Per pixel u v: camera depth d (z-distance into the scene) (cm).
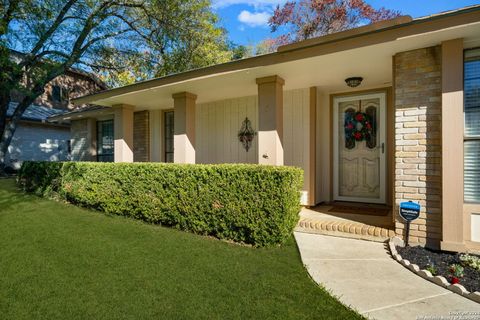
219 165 433
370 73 489
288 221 384
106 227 471
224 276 291
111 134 1028
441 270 299
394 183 396
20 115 1177
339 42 382
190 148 627
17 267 314
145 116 909
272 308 234
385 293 260
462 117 340
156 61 1435
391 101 568
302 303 242
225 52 1526
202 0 1335
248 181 391
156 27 1332
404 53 385
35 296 254
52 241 399
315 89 592
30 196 743
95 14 1139
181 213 459
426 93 370
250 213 388
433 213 365
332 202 627
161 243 392
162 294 256
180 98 627
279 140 499
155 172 490
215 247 378
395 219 390
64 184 676
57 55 1165
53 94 1820
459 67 340
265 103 501
